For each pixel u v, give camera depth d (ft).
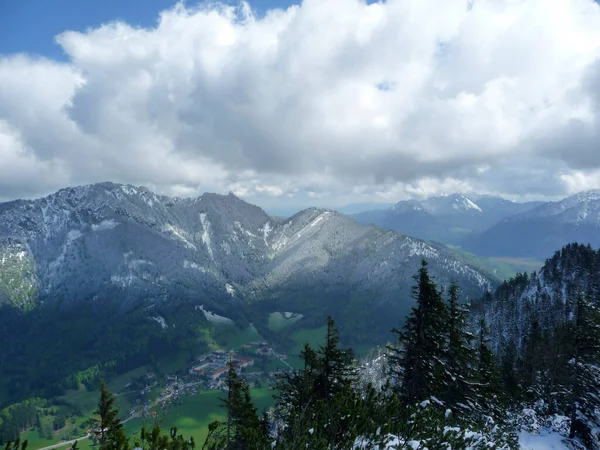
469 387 88.89
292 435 41.42
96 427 95.86
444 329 94.58
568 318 303.07
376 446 38.50
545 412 127.85
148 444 34.17
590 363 107.34
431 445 40.45
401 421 41.65
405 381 88.99
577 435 104.58
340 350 90.79
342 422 39.88
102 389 101.30
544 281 449.48
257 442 43.09
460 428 50.60
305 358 88.94
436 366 84.17
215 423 40.96
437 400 78.84
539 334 193.57
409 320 90.68
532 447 90.89
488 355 127.65
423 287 88.17
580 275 403.75
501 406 114.73
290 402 82.58
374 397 43.42
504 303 462.19
